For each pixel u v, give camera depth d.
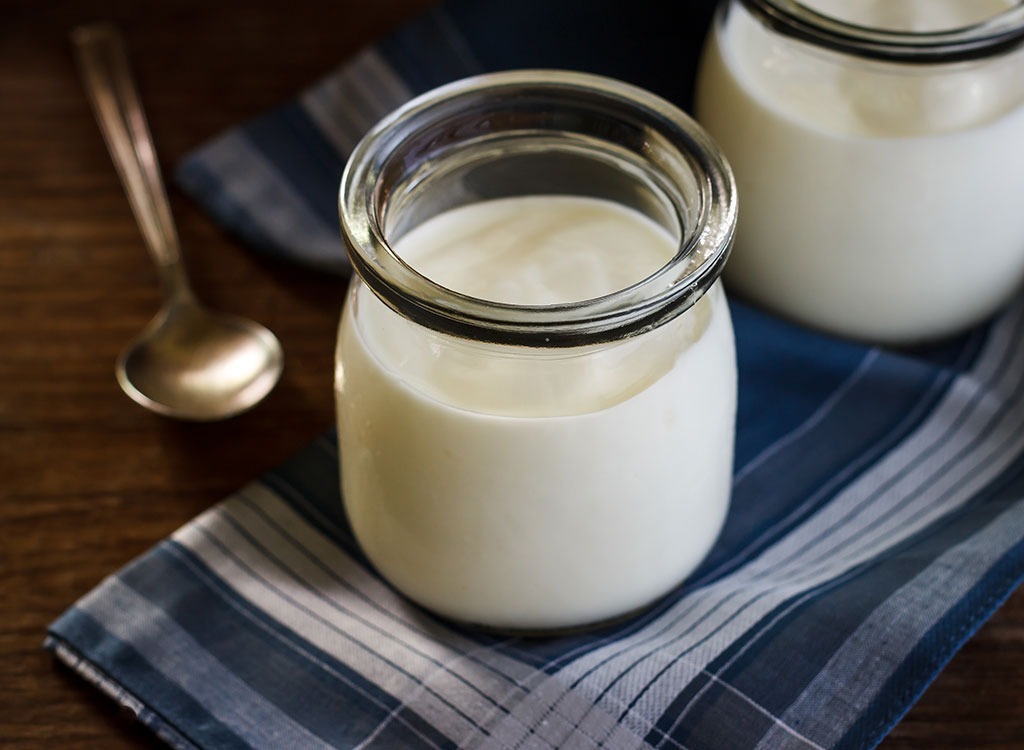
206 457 0.41
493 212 0.36
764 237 0.41
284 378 0.43
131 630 0.37
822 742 0.33
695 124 0.34
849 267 0.41
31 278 0.45
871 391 0.41
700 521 0.36
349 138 0.47
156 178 0.46
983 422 0.40
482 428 0.33
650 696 0.34
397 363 0.33
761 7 0.38
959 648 0.35
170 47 0.50
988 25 0.37
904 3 0.39
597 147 0.35
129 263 0.45
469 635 0.37
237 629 0.37
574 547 0.34
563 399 0.33
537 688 0.35
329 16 0.51
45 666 0.37
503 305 0.31
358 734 0.35
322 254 0.44
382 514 0.35
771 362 0.41
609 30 0.47
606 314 0.31
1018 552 0.35
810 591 0.36
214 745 0.35
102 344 0.44
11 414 0.42
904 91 0.39
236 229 0.45
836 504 0.39
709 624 0.36
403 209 0.35
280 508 0.39
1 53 0.50
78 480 0.41
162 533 0.40
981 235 0.40
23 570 0.39
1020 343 0.43
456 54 0.47
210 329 0.43
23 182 0.47
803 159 0.39
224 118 0.49
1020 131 0.39
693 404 0.34
